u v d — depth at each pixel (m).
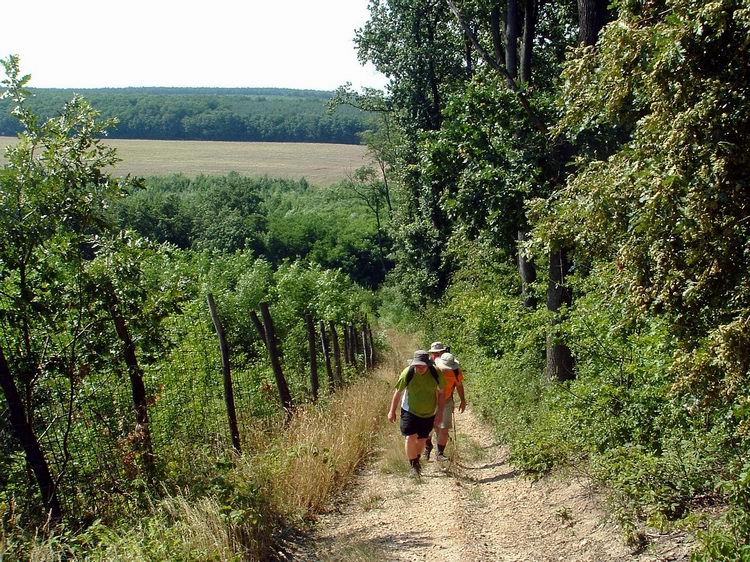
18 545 5.22
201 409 9.77
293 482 7.64
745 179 4.32
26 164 6.77
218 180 73.69
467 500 7.92
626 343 7.59
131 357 7.49
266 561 6.14
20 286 6.79
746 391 4.45
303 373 16.75
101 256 7.22
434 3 27.98
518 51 17.56
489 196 12.06
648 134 4.92
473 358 19.47
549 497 7.38
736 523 4.23
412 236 38.75
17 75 6.91
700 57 4.56
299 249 67.38
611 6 5.59
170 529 5.63
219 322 8.73
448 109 12.83
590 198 5.47
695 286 4.54
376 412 13.16
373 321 47.38
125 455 7.06
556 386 8.60
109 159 7.28
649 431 6.83
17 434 6.32
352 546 6.24
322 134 126.44
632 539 5.28
